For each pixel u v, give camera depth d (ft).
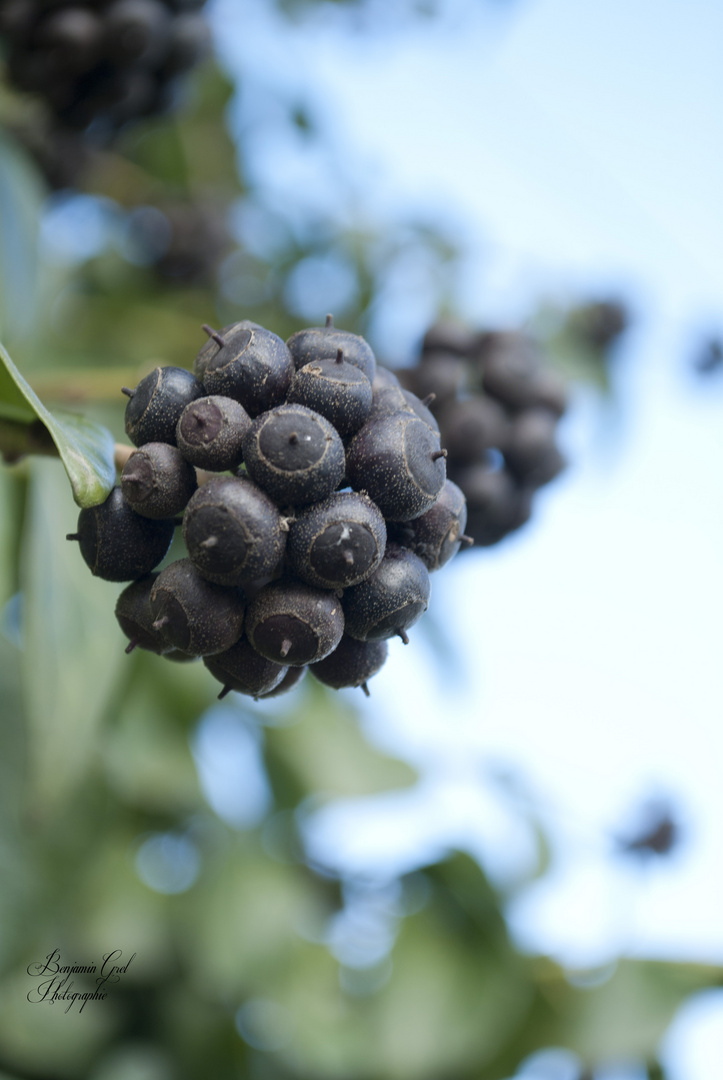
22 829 0.96
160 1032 1.13
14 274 1.03
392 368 0.97
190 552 0.73
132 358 1.30
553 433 0.93
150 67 1.08
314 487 0.73
